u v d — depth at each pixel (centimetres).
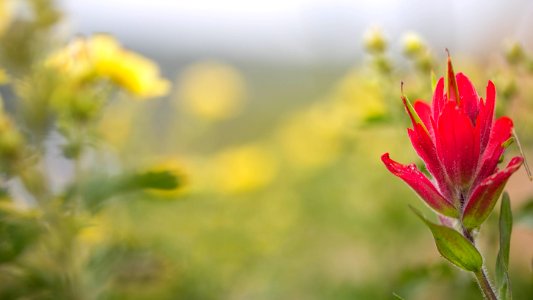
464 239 41
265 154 142
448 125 41
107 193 58
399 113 62
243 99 159
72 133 58
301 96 189
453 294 64
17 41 59
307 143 126
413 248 92
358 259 104
